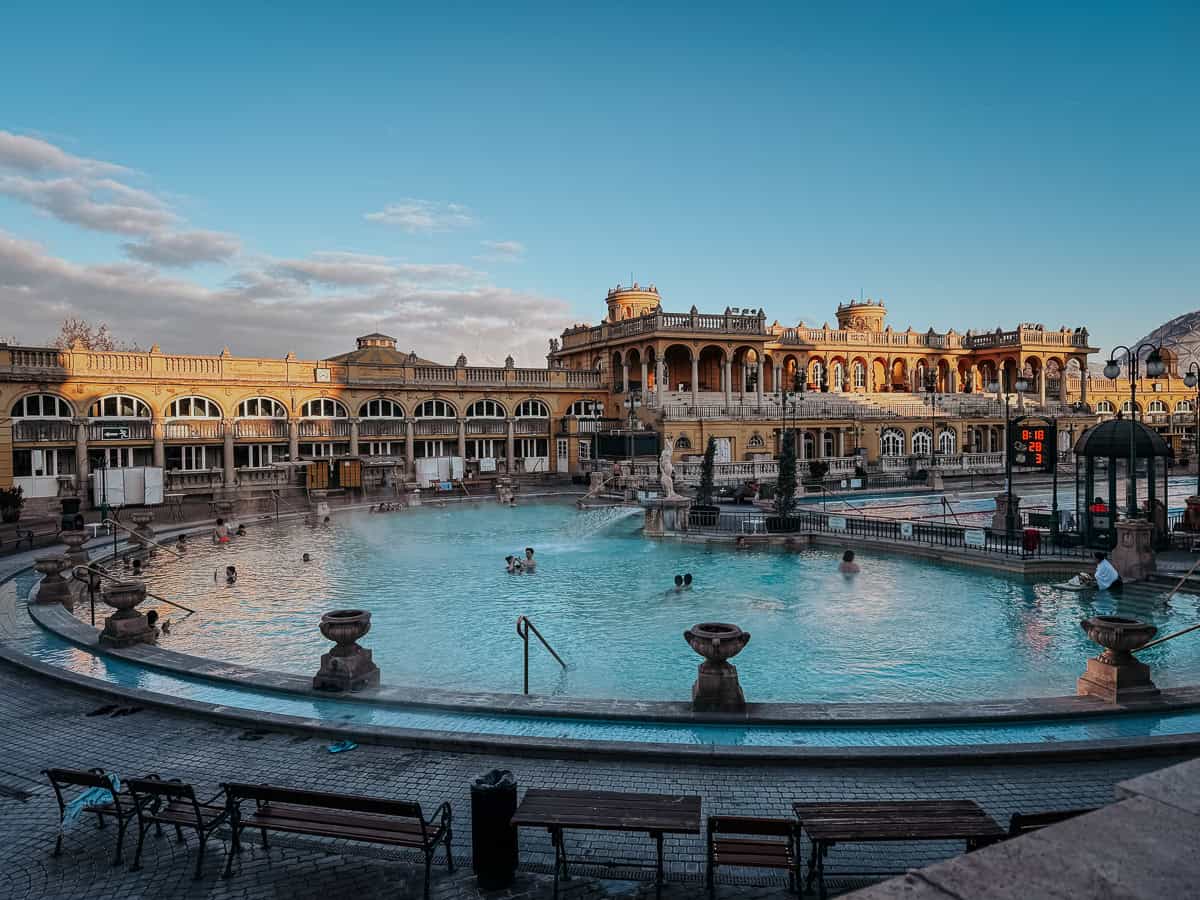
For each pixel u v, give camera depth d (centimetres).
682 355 6184
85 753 1020
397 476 5000
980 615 1809
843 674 1407
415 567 2512
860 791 877
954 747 959
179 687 1280
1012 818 648
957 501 4097
